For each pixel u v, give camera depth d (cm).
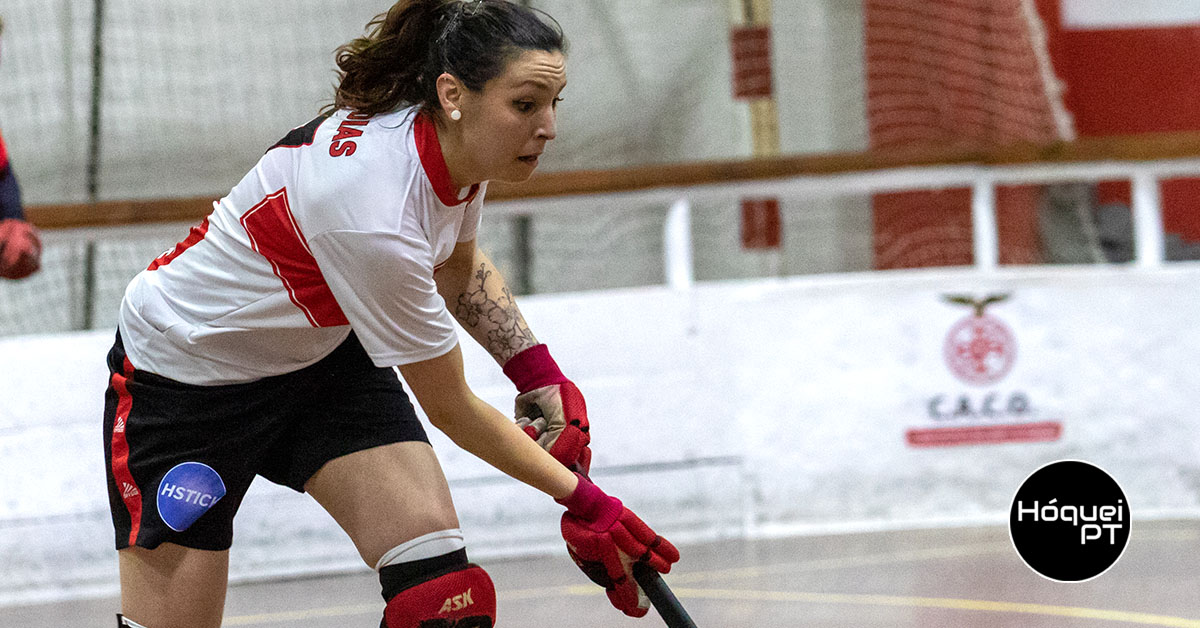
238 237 430
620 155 1945
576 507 455
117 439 452
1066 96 2075
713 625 727
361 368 464
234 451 448
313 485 460
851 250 1844
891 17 1881
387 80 415
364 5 1797
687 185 1034
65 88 1709
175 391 445
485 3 399
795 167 1037
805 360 1057
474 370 997
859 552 948
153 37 1734
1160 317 1061
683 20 1942
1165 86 2089
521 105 392
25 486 973
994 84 1864
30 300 1577
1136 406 1062
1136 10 2091
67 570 974
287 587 955
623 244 1866
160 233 989
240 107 1764
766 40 1658
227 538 454
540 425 490
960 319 1058
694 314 1042
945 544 964
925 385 1058
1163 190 1956
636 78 1950
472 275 493
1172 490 1063
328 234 405
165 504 440
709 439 1043
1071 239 1752
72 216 972
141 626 446
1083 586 792
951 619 714
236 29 1759
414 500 445
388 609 441
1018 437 1061
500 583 908
